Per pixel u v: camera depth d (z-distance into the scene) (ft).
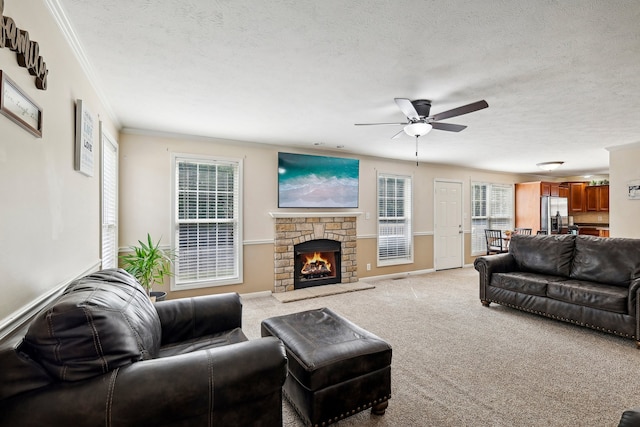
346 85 8.53
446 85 8.50
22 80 4.29
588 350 8.95
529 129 12.90
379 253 19.29
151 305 5.84
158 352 5.36
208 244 14.21
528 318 11.80
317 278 16.84
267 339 4.52
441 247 21.93
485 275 13.26
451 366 8.05
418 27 5.89
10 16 4.00
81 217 7.12
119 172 12.48
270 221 15.58
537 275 12.51
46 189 5.17
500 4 5.18
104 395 3.39
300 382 5.52
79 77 6.96
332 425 5.81
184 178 13.76
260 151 15.35
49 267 5.29
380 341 6.20
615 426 5.76
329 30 6.02
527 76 7.91
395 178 19.99
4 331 3.82
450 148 16.66
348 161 17.72
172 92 9.04
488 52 6.77
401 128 12.77
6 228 3.96
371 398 5.88
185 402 3.65
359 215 18.25
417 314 12.31
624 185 15.79
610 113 10.80
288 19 5.68
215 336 6.64
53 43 5.43
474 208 23.79
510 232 22.86
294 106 10.20
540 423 5.84
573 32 5.98
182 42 6.45
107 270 6.04
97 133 8.71
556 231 24.94
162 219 13.20
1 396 3.19
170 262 13.20
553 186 25.72
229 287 14.61
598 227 27.17
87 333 3.52
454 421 5.91
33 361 3.39
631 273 10.38
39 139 4.91
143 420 3.46
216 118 11.41
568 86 8.53
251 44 6.53
